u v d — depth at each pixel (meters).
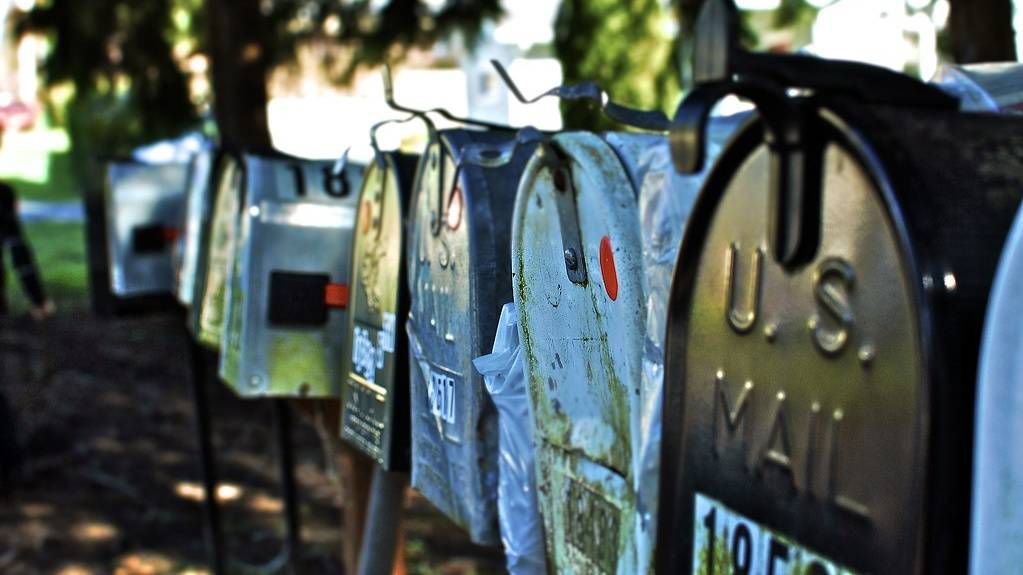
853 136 0.89
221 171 3.20
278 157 2.84
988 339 0.82
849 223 0.92
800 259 0.96
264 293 2.70
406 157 2.16
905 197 0.87
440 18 7.77
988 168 0.90
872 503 0.90
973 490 0.84
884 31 6.21
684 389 1.14
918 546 0.85
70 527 4.99
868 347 0.90
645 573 1.26
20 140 28.95
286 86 8.55
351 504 3.01
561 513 1.56
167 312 5.03
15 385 7.12
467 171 1.80
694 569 1.14
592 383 1.45
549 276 1.55
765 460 1.02
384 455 2.12
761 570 1.03
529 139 1.78
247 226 2.70
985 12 3.72
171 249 5.00
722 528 1.09
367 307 2.28
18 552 4.71
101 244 5.49
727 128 1.46
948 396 0.84
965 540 0.85
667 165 1.33
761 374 1.03
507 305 1.69
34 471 5.65
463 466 1.81
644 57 7.46
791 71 0.91
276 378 2.71
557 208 1.52
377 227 2.23
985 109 1.30
